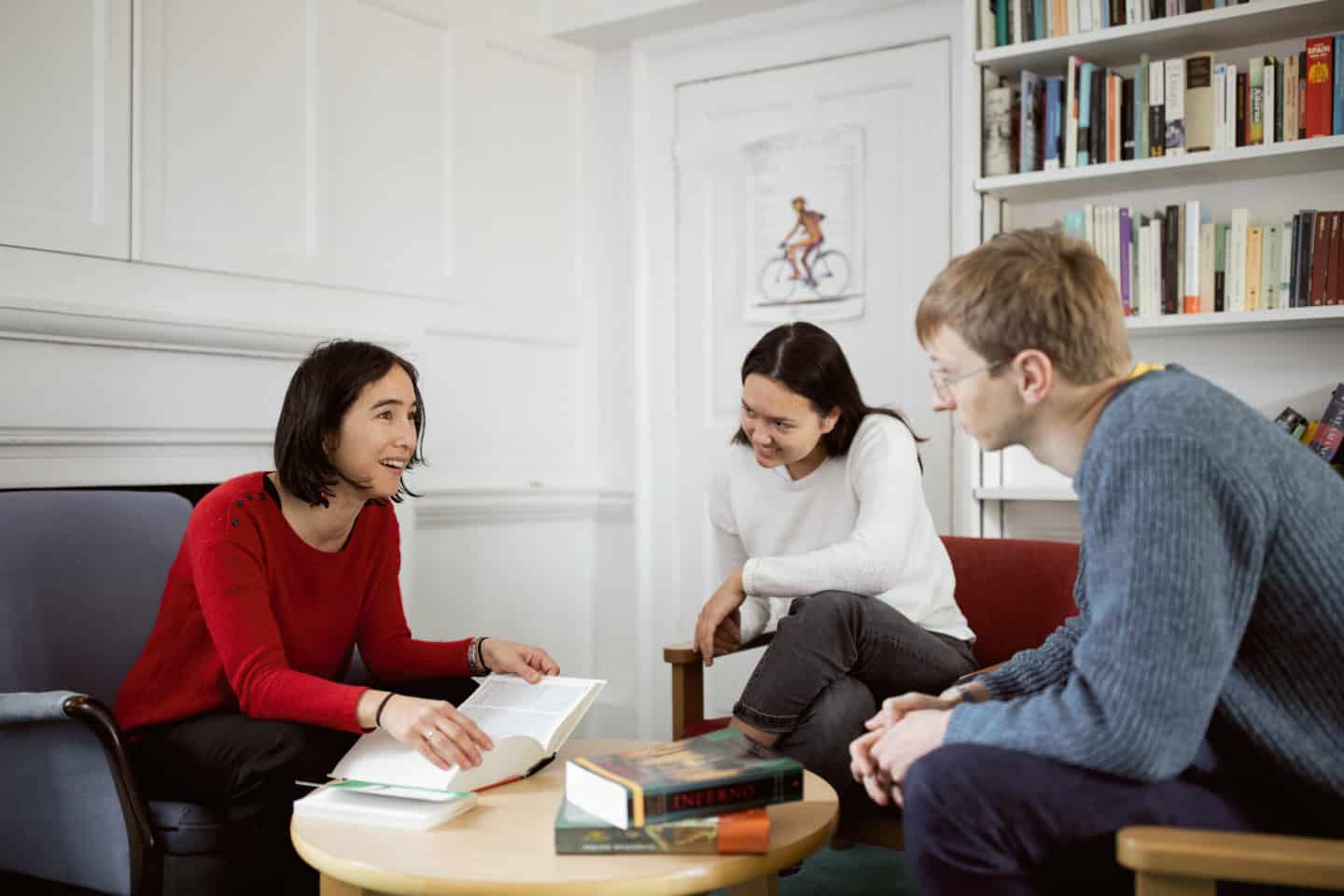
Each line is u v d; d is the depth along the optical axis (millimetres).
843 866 2236
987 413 1156
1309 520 994
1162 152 2432
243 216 2545
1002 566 2002
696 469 3330
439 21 3012
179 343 2252
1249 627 1042
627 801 1111
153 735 1568
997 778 1004
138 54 2318
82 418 2129
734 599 1846
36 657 1638
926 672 1706
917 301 2994
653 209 3395
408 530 2777
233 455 2391
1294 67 2316
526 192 3289
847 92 3100
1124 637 970
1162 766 961
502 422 3225
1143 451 997
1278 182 2498
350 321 2781
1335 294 2295
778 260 3205
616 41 3396
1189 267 2428
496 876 1068
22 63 2139
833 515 1966
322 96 2707
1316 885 822
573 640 3414
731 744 1284
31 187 2158
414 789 1306
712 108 3309
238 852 1468
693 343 3338
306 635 1696
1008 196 2713
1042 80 2604
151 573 1829
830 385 1870
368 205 2838
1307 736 1022
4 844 1518
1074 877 1025
